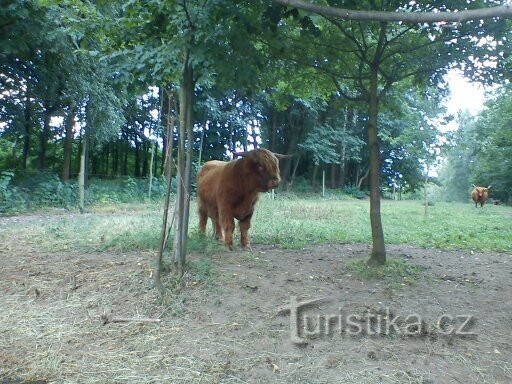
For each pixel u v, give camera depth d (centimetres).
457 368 416
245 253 759
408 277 663
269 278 627
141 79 579
